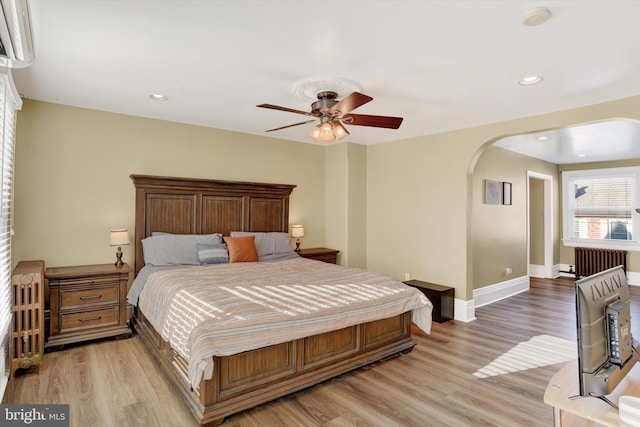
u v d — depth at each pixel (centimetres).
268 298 268
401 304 316
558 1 177
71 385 260
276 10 188
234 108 373
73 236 370
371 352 304
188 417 223
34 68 268
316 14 191
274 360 244
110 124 390
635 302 535
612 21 195
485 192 526
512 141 511
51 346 316
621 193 675
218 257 402
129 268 360
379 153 549
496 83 288
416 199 495
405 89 304
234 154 481
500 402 246
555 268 732
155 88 312
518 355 329
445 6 182
